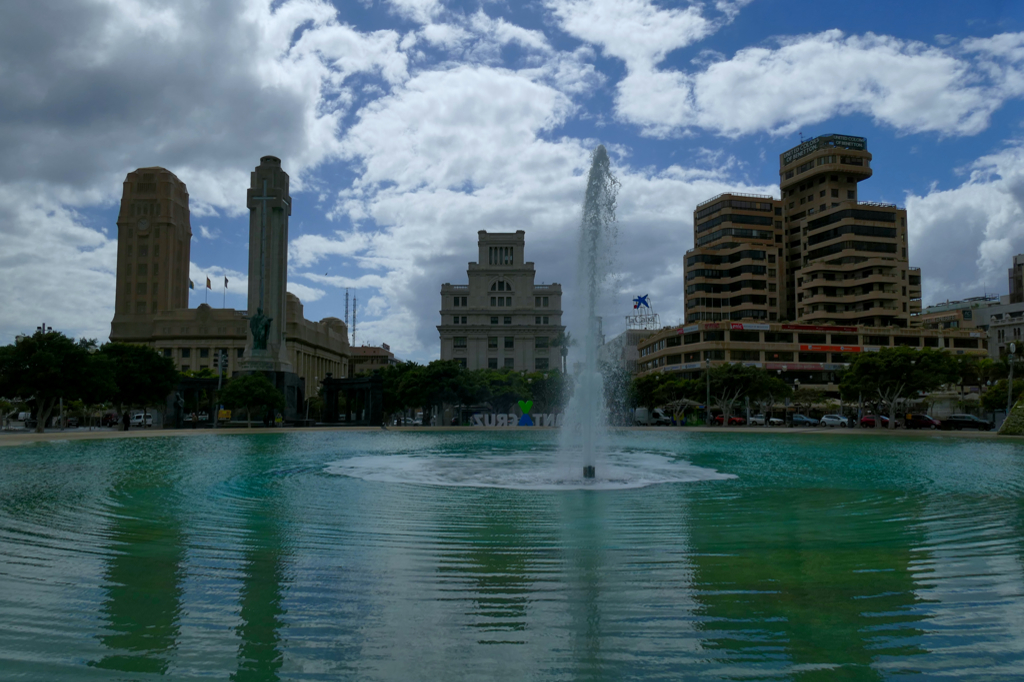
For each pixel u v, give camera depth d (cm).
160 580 870
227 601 784
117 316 17312
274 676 582
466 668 600
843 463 2723
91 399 5809
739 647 652
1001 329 13688
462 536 1159
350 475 2173
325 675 584
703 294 14662
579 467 2489
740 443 4325
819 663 615
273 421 7750
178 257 18238
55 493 1723
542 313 15900
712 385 9094
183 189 18762
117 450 3406
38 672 586
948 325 14825
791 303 15250
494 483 1948
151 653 630
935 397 9844
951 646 655
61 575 892
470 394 8681
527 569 932
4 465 2534
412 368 9638
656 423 10119
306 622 716
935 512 1439
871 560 993
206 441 4353
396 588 839
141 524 1270
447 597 803
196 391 8356
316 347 17175
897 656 630
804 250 14950
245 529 1220
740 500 1609
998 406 7106
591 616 739
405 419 11400
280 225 9838
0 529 1218
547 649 646
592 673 591
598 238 2388
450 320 15888
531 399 9900
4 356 5269
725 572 918
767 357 11956
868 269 13500
